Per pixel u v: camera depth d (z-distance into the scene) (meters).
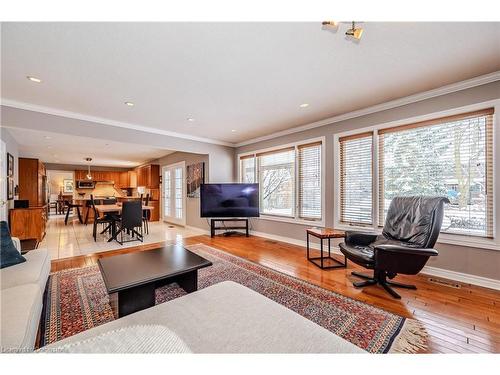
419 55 1.95
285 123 3.99
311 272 2.83
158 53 1.90
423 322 1.75
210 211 4.91
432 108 2.69
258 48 1.84
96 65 2.07
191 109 3.25
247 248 4.01
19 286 1.54
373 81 2.44
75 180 9.43
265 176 5.07
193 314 1.19
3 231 2.00
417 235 2.29
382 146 3.16
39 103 2.97
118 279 1.67
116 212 5.33
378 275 2.42
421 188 2.82
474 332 1.63
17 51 1.84
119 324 1.10
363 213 3.37
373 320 1.78
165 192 7.58
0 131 3.35
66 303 2.05
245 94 2.75
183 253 2.34
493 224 2.32
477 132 2.43
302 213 4.28
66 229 6.08
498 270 2.29
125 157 7.70
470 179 2.48
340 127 3.63
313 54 1.93
